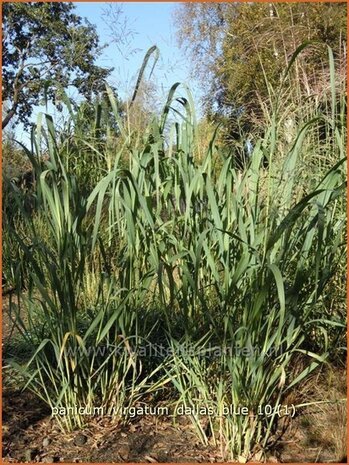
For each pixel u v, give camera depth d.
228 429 2.36
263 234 2.25
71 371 2.58
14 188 2.50
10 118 6.34
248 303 2.23
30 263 2.59
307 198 2.01
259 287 2.15
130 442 2.46
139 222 2.49
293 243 2.32
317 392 2.79
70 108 2.64
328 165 3.23
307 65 3.67
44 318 2.81
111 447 2.43
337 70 3.86
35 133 2.56
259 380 2.28
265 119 3.14
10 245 4.58
